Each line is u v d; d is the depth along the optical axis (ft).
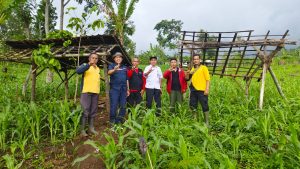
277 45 29.40
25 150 20.40
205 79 24.88
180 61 32.68
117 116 23.79
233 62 35.12
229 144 19.90
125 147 17.76
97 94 23.18
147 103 26.50
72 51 30.73
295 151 15.39
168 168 15.31
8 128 22.29
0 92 39.68
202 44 30.66
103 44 31.19
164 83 43.37
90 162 17.58
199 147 18.12
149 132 18.28
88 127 23.18
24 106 25.03
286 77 62.23
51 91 42.68
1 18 30.83
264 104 31.91
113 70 23.39
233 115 26.35
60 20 59.06
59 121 22.24
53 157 19.33
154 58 26.76
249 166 17.04
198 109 26.91
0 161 18.67
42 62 27.45
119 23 62.18
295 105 27.14
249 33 29.60
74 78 54.19
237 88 40.19
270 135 20.15
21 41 32.86
